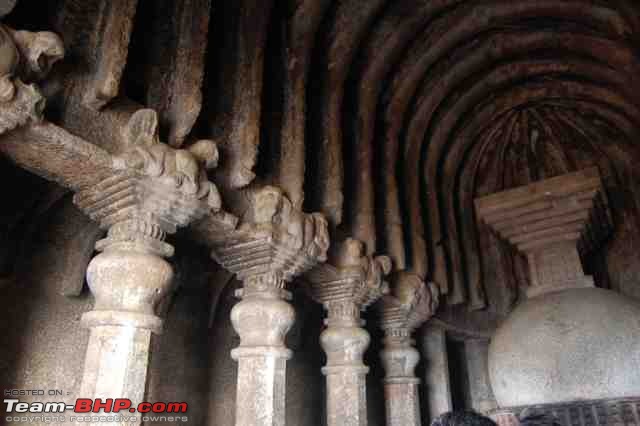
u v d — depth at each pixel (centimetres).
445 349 776
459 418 220
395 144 702
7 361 399
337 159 570
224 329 594
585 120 850
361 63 670
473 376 873
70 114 332
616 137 830
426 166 777
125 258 331
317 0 566
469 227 843
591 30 679
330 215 547
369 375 749
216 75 476
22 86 285
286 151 512
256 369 419
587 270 848
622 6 602
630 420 531
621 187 841
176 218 371
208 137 444
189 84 398
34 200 420
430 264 731
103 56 347
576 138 870
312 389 672
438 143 787
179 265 533
